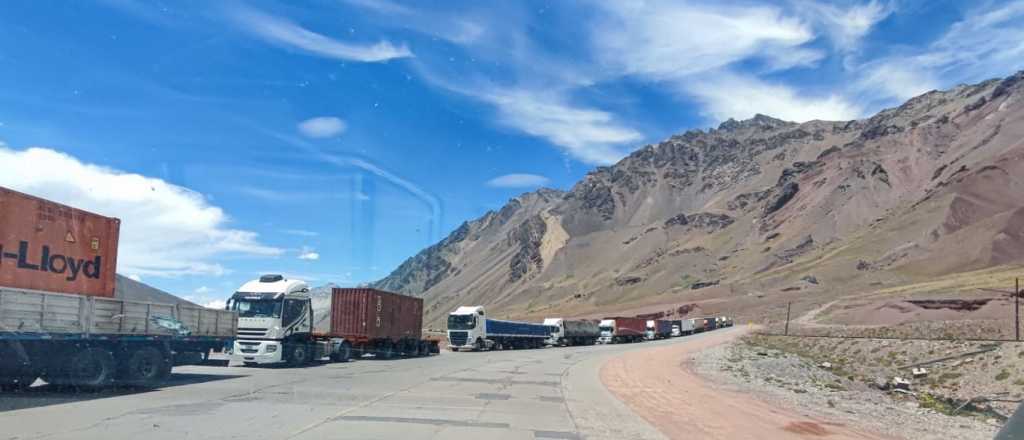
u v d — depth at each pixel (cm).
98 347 1719
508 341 6072
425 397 1781
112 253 1858
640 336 8812
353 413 1413
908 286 10406
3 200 1516
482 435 1195
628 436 1294
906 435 1675
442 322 11881
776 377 3397
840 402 2475
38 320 1534
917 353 4494
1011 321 5459
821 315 9025
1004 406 2766
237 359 2964
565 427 1355
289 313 2920
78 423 1181
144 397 1605
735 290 16312
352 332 3853
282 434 1123
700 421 1595
